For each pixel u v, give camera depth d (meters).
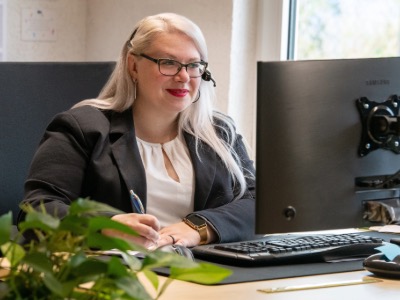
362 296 1.67
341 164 1.82
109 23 3.91
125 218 2.01
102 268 1.05
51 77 2.89
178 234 2.27
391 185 1.89
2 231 1.03
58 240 1.07
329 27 3.46
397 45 3.24
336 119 1.81
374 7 3.30
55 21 3.89
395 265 1.83
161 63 2.49
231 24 3.45
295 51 3.58
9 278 1.06
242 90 3.54
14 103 2.83
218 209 2.43
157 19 2.54
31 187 2.38
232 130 2.72
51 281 1.00
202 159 2.58
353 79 1.82
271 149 1.76
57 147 2.42
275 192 1.77
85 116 2.48
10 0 3.71
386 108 1.85
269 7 3.54
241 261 1.91
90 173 2.42
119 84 2.56
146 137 2.57
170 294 1.63
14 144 2.82
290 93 1.76
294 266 1.94
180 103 2.50
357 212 1.85
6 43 3.72
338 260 2.01
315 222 1.81
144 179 2.45
